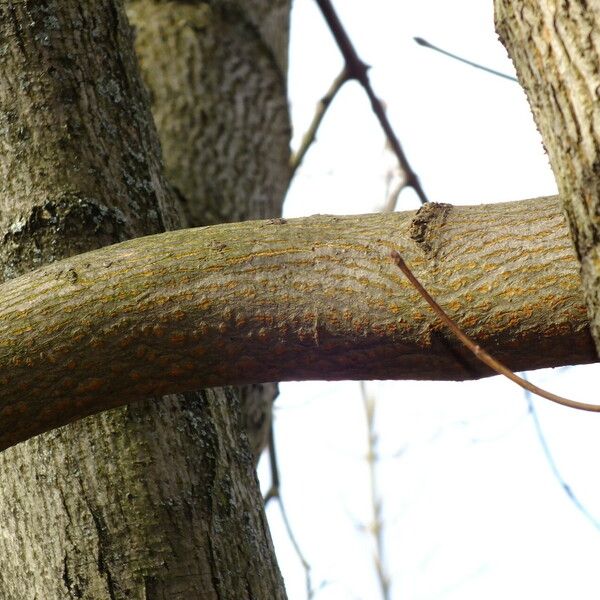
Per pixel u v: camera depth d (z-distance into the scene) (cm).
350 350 111
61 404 112
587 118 98
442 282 109
